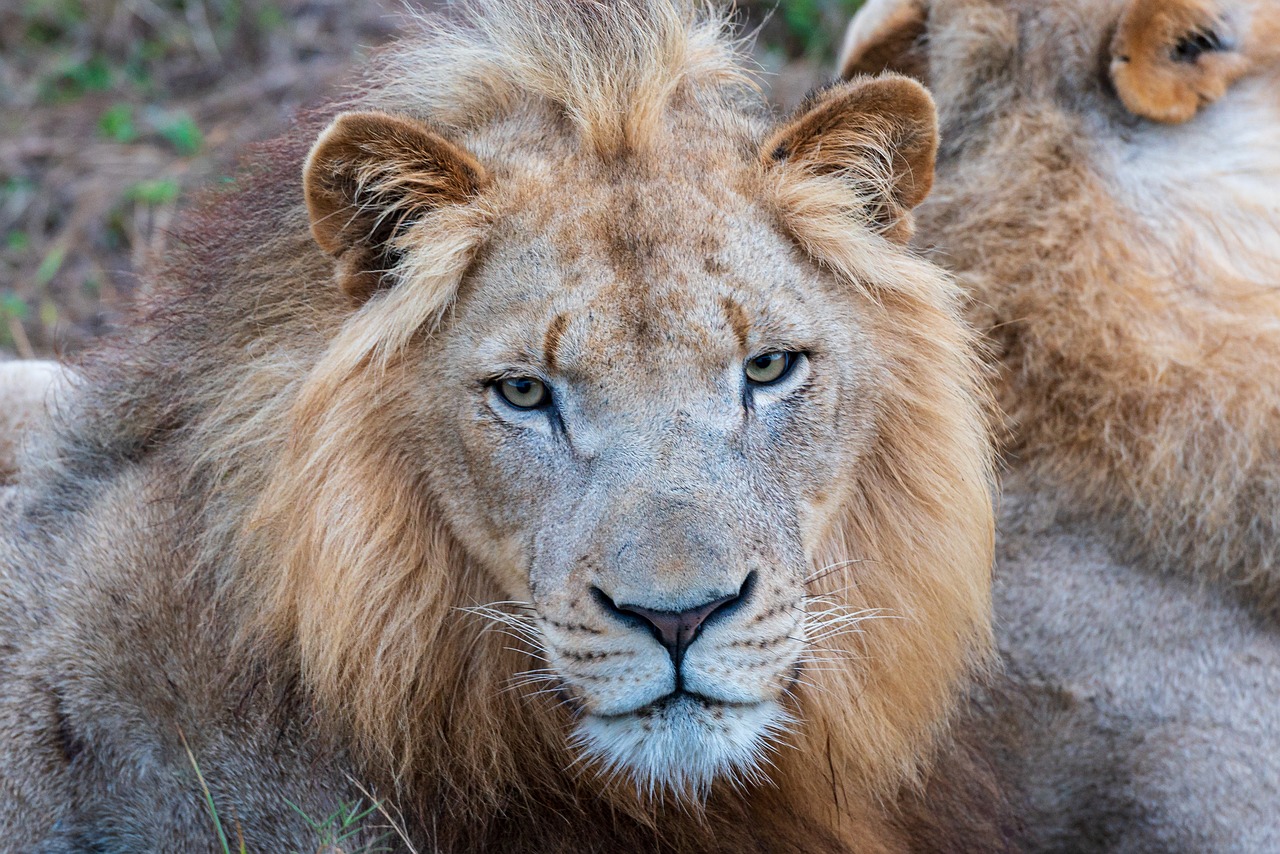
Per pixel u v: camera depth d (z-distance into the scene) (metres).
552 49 6.52
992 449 8.02
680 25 6.62
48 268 13.35
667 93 6.47
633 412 5.99
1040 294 8.61
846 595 6.90
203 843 7.24
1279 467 8.30
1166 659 8.50
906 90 6.54
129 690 7.25
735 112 6.85
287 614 6.67
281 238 6.90
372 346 6.39
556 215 6.18
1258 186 8.96
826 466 6.48
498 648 6.73
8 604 7.56
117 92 15.66
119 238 13.85
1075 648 8.60
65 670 7.36
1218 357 8.43
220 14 16.30
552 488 6.12
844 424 6.55
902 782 7.66
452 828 6.92
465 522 6.46
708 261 6.12
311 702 6.86
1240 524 8.37
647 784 6.89
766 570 5.96
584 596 5.90
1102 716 8.59
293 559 6.54
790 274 6.33
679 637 5.77
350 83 7.41
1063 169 8.82
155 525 7.21
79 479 7.75
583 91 6.38
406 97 6.96
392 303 6.35
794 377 6.33
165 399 7.30
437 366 6.37
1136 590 8.54
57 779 7.43
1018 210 8.77
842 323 6.53
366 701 6.68
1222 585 8.46
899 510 6.93
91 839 7.50
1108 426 8.45
